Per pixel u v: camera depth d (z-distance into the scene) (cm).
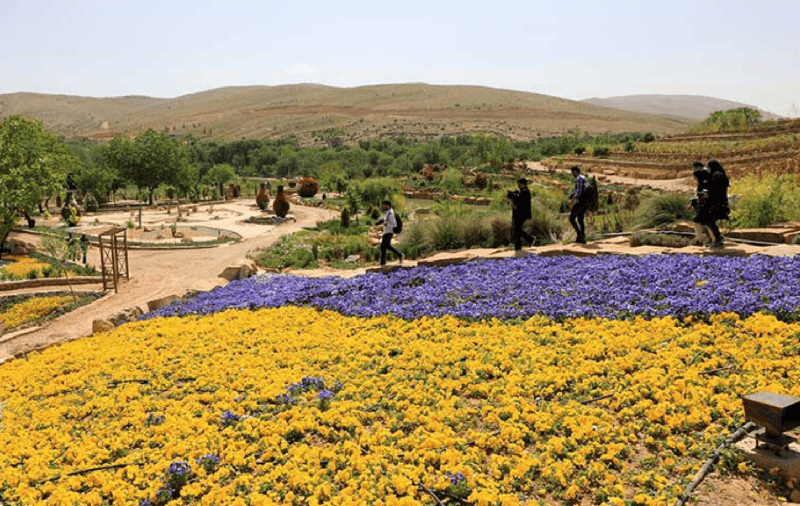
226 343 1184
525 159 9038
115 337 1329
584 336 946
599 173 6262
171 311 1510
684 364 810
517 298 1175
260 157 14462
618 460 629
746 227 1722
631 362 827
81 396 991
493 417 733
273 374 970
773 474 581
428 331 1091
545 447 662
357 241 2930
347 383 909
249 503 629
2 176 2961
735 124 8088
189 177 7325
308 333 1205
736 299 941
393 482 620
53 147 4819
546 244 1889
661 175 5600
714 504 555
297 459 691
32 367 1180
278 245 2989
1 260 2955
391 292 1377
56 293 2172
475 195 5531
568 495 586
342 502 599
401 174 9156
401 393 839
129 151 6931
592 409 724
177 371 1045
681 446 634
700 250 1345
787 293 936
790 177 2072
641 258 1303
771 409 588
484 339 1015
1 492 701
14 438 843
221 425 827
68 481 701
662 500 554
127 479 702
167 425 819
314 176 11106
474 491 589
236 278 1966
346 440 740
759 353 796
